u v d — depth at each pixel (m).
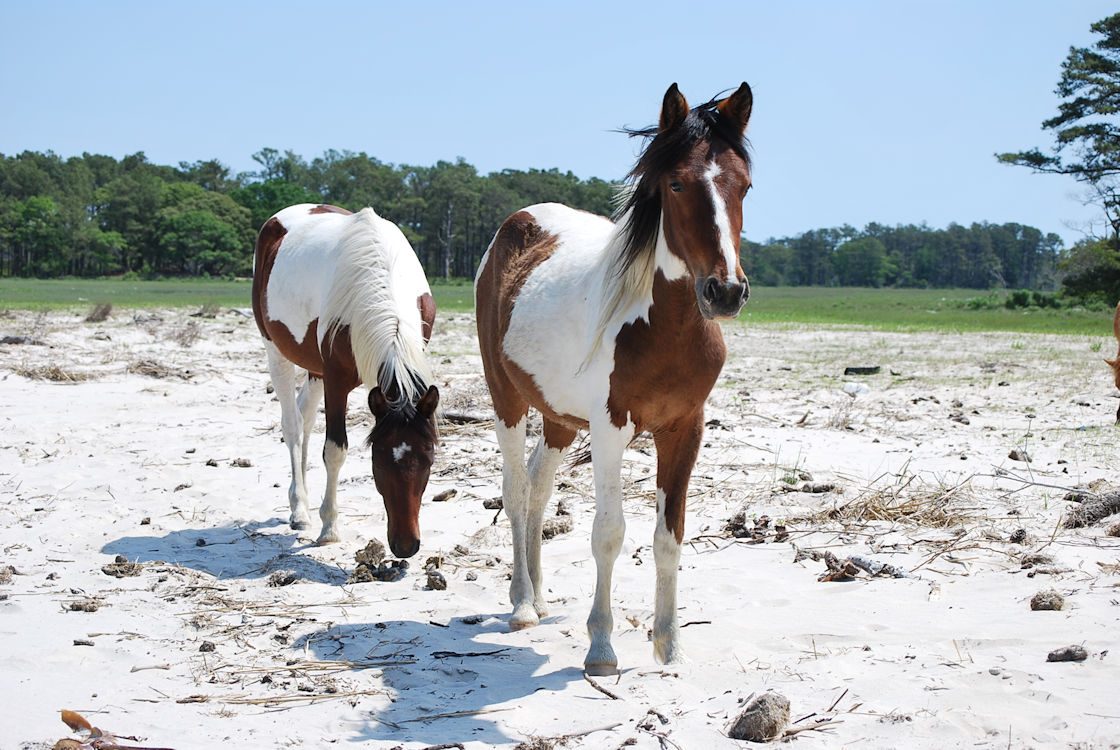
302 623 4.29
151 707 3.32
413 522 4.69
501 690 3.54
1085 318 40.06
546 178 133.00
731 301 3.05
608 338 3.63
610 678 3.61
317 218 6.82
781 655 3.75
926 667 3.51
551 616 4.46
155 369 12.71
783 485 6.91
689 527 5.97
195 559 5.39
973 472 7.33
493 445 8.48
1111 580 4.48
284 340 6.39
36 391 11.12
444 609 4.55
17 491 6.71
